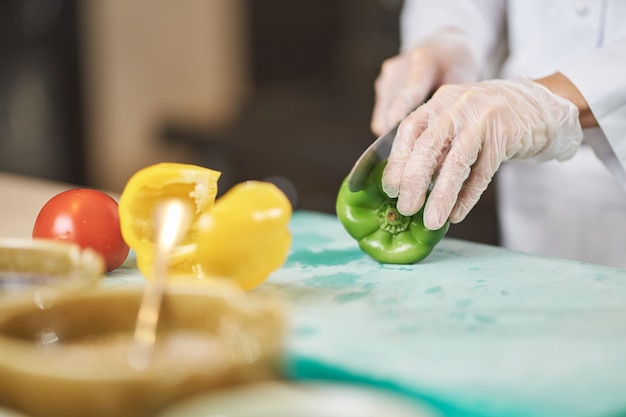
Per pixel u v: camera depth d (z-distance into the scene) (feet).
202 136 16.29
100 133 18.88
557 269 5.58
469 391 3.75
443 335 4.37
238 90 20.48
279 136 15.28
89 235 5.43
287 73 20.18
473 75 8.53
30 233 6.81
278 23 19.99
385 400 3.43
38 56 17.31
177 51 19.80
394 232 5.83
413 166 5.75
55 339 3.77
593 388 3.77
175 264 5.09
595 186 8.27
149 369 3.30
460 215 6.12
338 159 14.05
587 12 8.06
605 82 6.66
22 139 17.51
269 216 4.86
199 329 3.86
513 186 8.93
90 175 18.63
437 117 6.01
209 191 5.45
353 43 18.10
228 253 4.83
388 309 4.79
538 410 3.59
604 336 4.35
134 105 19.39
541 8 8.41
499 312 4.73
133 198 5.25
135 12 18.94
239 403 3.05
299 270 5.65
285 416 2.98
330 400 3.05
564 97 6.67
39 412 3.34
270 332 3.57
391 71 8.38
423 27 9.21
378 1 17.26
